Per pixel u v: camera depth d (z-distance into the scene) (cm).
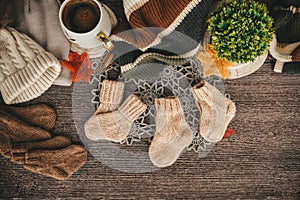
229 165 111
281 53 106
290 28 106
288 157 112
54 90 110
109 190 111
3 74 104
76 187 111
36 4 106
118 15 111
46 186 111
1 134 105
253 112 111
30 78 102
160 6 96
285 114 111
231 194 111
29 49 103
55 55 107
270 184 112
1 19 106
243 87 110
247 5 90
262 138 111
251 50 91
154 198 111
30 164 107
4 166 110
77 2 97
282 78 111
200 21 99
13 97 105
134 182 111
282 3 104
